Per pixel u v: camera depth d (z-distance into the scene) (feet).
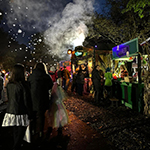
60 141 11.64
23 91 9.54
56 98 12.60
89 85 32.65
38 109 11.37
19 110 9.33
